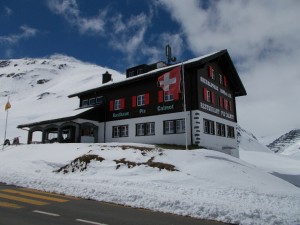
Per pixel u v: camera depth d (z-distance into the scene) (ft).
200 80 100.07
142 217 30.76
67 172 61.21
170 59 127.34
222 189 45.57
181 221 29.68
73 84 517.14
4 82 655.76
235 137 121.60
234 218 30.37
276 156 170.60
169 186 45.21
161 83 80.48
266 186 50.75
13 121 260.62
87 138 114.01
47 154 75.97
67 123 111.75
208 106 102.47
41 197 39.60
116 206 35.55
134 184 46.42
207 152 72.43
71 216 30.17
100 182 48.44
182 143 95.45
